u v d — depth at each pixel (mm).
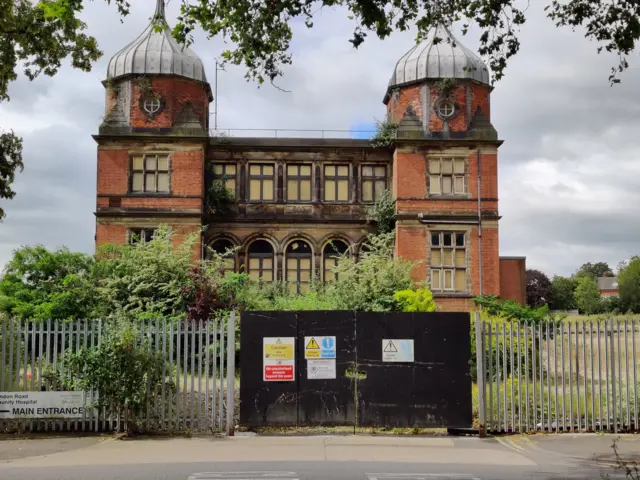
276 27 12094
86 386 13773
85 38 17047
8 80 17297
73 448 12570
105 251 28594
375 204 35188
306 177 36125
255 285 30484
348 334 14117
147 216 33281
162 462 11328
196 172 33750
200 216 33469
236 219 35344
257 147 35750
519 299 35188
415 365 14086
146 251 25719
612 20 11250
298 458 11695
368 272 25703
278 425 13938
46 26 16469
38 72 17094
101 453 12109
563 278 85625
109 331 14055
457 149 34250
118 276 24938
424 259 33594
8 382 14109
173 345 15094
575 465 11211
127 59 34469
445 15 12164
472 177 34125
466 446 12906
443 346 14133
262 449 12500
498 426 14055
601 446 12914
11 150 21469
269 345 14055
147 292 24875
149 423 13914
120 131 33750
